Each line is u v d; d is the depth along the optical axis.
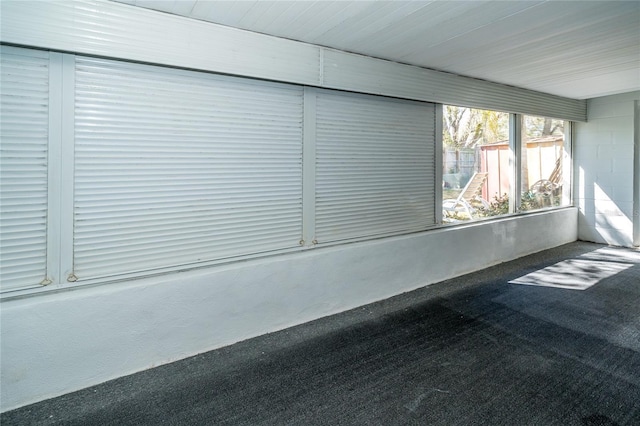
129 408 2.09
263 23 2.64
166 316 2.56
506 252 5.06
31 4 2.04
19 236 2.18
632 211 5.66
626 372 2.36
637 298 3.65
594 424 1.89
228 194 2.90
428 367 2.46
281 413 2.03
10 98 2.12
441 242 4.25
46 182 2.23
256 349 2.75
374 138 3.74
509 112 4.82
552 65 3.76
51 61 2.21
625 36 2.95
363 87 3.42
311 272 3.24
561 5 2.38
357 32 2.84
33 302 2.14
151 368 2.50
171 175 2.65
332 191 3.49
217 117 2.81
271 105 3.06
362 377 2.36
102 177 2.40
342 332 3.02
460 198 5.10
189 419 2.00
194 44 2.55
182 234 2.73
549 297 3.71
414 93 3.79
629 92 5.54
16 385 2.10
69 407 2.11
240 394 2.21
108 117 2.40
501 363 2.49
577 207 6.27
